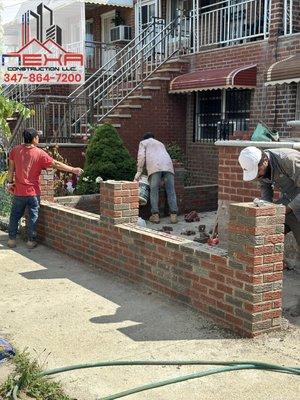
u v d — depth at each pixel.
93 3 17.00
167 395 3.61
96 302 5.45
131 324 4.85
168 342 4.46
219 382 3.78
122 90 14.26
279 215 4.44
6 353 4.18
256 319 4.46
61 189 10.87
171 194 9.58
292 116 10.83
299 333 4.57
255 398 3.57
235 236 4.54
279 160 4.95
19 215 7.77
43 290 5.85
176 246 5.30
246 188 6.45
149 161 9.53
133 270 6.02
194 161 13.75
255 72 11.54
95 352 4.30
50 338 4.58
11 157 7.71
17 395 3.60
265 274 4.45
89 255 6.87
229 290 4.66
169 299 5.48
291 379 3.81
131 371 3.96
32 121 12.82
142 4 17.05
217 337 4.54
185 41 14.25
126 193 6.32
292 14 10.98
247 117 12.23
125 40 17.62
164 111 13.55
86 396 3.62
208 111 13.41
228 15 12.49
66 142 12.62
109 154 10.48
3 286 6.00
